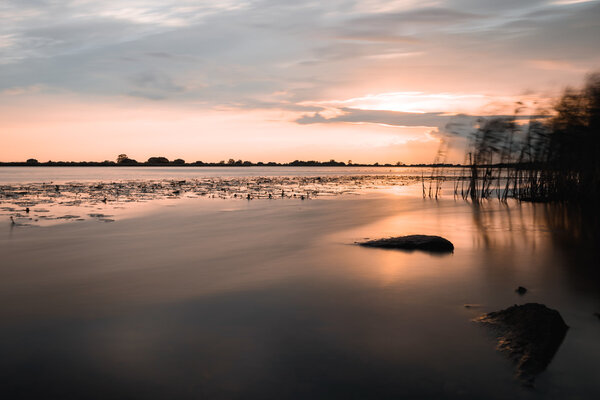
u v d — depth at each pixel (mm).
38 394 4598
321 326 6297
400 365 5156
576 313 6770
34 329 6227
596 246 12375
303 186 46531
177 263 10219
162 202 26078
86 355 5426
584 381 4754
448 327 6230
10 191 33906
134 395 4578
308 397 4523
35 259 10641
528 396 4516
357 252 11422
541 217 19453
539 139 28281
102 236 13969
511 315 6168
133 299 7531
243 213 20578
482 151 31625
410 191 40094
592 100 25719
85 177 69688
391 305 7184
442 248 11617
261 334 6023
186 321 6492
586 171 26234
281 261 10383
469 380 4816
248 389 4668
